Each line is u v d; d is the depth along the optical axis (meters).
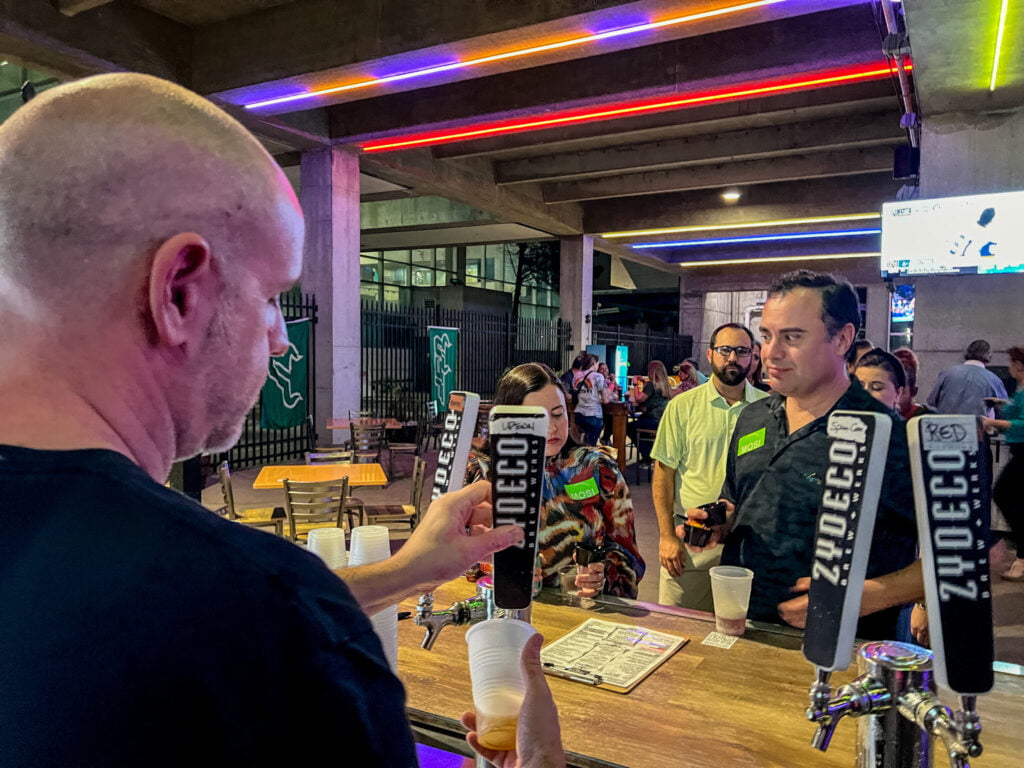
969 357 5.26
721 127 9.45
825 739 0.71
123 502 0.42
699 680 1.24
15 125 0.48
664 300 28.34
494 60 6.18
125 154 0.46
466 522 0.91
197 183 0.48
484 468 2.11
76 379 0.47
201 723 0.38
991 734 1.04
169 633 0.38
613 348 16.84
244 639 0.39
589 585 1.66
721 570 1.48
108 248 0.46
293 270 0.57
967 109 5.64
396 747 0.43
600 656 1.33
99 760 0.36
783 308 1.70
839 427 0.70
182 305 0.49
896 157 6.83
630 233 14.43
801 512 1.69
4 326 0.48
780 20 6.34
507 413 0.82
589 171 10.87
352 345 9.40
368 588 0.80
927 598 0.66
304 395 8.39
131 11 6.63
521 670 0.69
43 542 0.41
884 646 0.77
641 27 5.41
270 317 0.56
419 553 0.83
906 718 0.72
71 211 0.46
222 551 0.41
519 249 19.34
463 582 1.78
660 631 1.46
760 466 1.80
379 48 6.16
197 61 7.11
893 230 5.82
